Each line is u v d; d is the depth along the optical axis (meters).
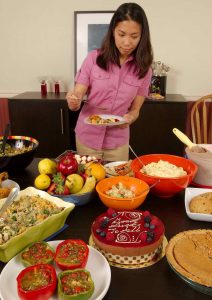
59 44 3.20
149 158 1.38
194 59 3.13
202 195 1.12
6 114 3.46
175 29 3.05
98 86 1.88
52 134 2.98
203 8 2.97
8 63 3.32
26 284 0.72
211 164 1.25
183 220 1.07
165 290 0.77
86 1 3.04
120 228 0.91
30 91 3.39
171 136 2.92
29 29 3.18
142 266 0.85
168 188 1.16
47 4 3.08
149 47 1.79
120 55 1.82
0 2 3.10
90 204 1.19
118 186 1.16
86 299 0.70
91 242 0.95
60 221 0.99
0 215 0.99
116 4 3.03
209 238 0.87
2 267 0.86
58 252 0.82
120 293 0.76
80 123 2.05
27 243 0.89
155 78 2.92
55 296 0.74
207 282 0.72
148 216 0.95
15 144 1.61
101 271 0.80
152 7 3.00
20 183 1.38
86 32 3.11
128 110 2.06
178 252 0.81
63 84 3.33
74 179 1.14
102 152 1.95
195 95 3.24
